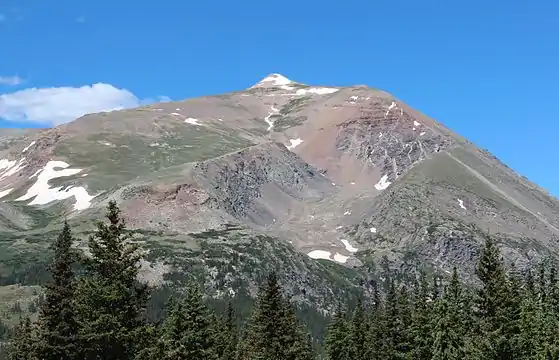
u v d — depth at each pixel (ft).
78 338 134.62
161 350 171.32
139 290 136.15
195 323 196.75
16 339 190.70
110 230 136.77
